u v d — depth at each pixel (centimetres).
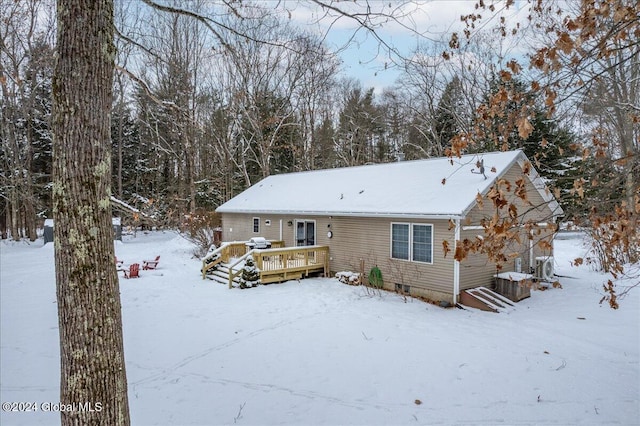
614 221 409
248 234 2019
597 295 1166
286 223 1750
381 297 1201
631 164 372
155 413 556
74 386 266
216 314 1034
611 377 641
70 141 259
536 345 784
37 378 677
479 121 446
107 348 274
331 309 1071
